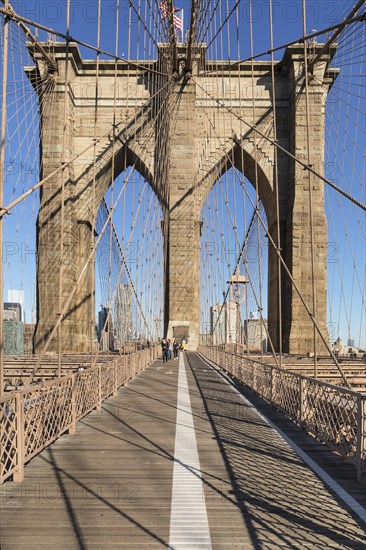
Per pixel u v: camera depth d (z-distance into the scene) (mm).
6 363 23062
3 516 5043
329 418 7754
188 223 40969
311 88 40125
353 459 6520
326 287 39188
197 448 7996
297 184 39750
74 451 7801
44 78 39188
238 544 4418
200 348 38250
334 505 5371
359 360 29906
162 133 42094
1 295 8141
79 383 10055
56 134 39250
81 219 41562
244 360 16984
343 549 4336
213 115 42562
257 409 11984
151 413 11398
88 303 42312
